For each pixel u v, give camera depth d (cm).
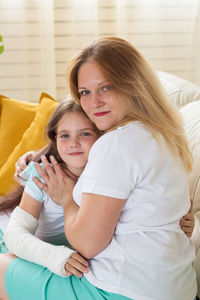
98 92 113
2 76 287
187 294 111
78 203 116
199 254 130
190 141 155
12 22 277
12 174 193
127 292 102
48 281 112
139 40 284
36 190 132
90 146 131
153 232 108
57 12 278
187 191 119
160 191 108
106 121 116
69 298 108
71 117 132
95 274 106
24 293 115
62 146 133
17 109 212
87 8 278
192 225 124
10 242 123
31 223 131
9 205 164
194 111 169
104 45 112
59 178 126
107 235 105
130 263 104
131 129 107
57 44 286
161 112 114
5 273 120
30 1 273
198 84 289
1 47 226
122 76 109
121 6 274
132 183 104
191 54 287
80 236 106
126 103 111
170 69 292
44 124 198
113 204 103
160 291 104
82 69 113
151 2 277
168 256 106
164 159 109
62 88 295
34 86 290
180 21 282
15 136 206
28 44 281
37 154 150
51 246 115
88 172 106
